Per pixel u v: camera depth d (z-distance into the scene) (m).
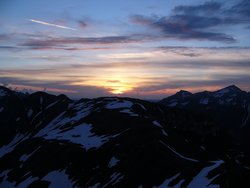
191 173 58.38
